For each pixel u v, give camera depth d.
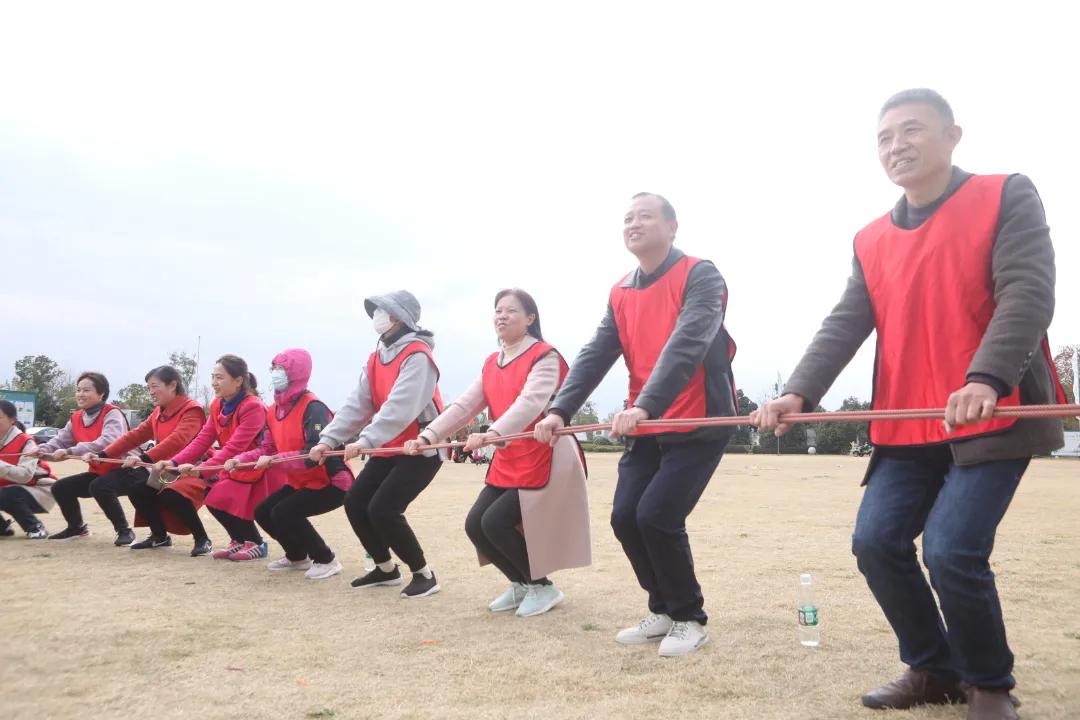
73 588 4.96
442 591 5.02
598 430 3.61
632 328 3.90
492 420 4.90
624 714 2.67
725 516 9.34
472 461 29.19
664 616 3.74
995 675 2.42
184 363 48.28
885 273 2.76
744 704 2.76
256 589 5.06
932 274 2.59
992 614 2.38
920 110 2.61
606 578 5.40
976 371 2.25
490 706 2.77
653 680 3.06
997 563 5.73
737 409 3.79
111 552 6.75
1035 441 2.36
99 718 2.64
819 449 52.62
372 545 5.14
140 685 3.01
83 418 7.92
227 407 6.77
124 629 3.85
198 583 5.23
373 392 5.50
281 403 6.09
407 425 5.13
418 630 3.94
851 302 2.91
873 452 2.78
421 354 5.24
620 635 3.70
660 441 3.60
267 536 7.94
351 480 5.71
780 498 12.19
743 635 3.75
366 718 2.64
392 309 5.34
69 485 7.61
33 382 62.59
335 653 3.48
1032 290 2.32
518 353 4.75
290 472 5.71
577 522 4.46
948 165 2.64
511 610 4.44
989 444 2.37
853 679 3.04
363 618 4.21
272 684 3.02
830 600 4.53
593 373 4.01
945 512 2.42
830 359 2.85
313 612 4.36
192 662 3.32
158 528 7.01
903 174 2.62
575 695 2.89
